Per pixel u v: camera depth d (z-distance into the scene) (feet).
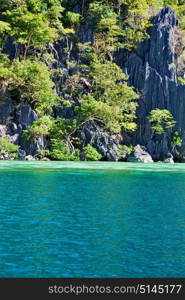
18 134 206.80
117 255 40.01
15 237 45.85
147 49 257.75
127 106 230.68
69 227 51.37
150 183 105.60
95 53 253.03
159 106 247.91
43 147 209.05
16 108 214.28
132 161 220.23
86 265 37.06
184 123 244.42
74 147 222.07
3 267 36.24
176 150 239.30
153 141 238.89
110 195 81.82
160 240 45.75
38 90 212.23
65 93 240.12
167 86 248.52
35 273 35.17
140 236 47.37
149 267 36.94
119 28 262.06
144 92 250.16
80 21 267.39
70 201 72.69
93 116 219.82
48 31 231.50
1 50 245.45
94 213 61.26
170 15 266.16
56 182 102.22
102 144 223.30
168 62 254.68
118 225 53.11
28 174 120.78
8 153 197.47
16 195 78.48
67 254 39.99
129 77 255.09
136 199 76.89
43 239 45.19
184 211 64.39
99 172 135.95
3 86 214.69
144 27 264.52
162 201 74.84
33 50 249.55
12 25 244.01
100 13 260.21
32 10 253.44
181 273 35.73
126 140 238.89
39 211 61.98
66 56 257.14
